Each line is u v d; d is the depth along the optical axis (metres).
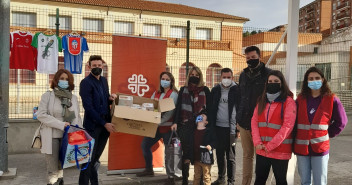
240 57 16.89
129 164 4.74
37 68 6.18
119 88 4.71
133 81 4.79
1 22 4.49
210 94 4.00
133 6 23.59
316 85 2.94
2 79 4.50
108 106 4.00
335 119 2.99
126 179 4.47
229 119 4.00
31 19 20.28
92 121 3.73
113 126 3.79
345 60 14.53
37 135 3.58
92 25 22.00
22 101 7.78
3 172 4.55
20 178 4.54
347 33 21.62
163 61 4.96
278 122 3.04
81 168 3.62
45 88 8.14
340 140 8.18
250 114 3.66
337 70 11.84
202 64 18.81
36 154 6.13
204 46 20.70
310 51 16.42
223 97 4.11
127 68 4.75
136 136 4.78
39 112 3.52
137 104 4.26
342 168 5.29
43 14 20.42
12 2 19.67
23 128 6.19
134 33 23.16
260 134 3.17
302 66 11.13
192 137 3.81
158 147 4.96
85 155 3.48
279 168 3.07
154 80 4.91
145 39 4.85
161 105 4.04
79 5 21.28
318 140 2.95
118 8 22.42
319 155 2.96
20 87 7.96
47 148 3.49
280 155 3.04
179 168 4.34
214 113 4.05
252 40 11.05
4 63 4.52
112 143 4.65
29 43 6.26
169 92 4.45
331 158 6.05
